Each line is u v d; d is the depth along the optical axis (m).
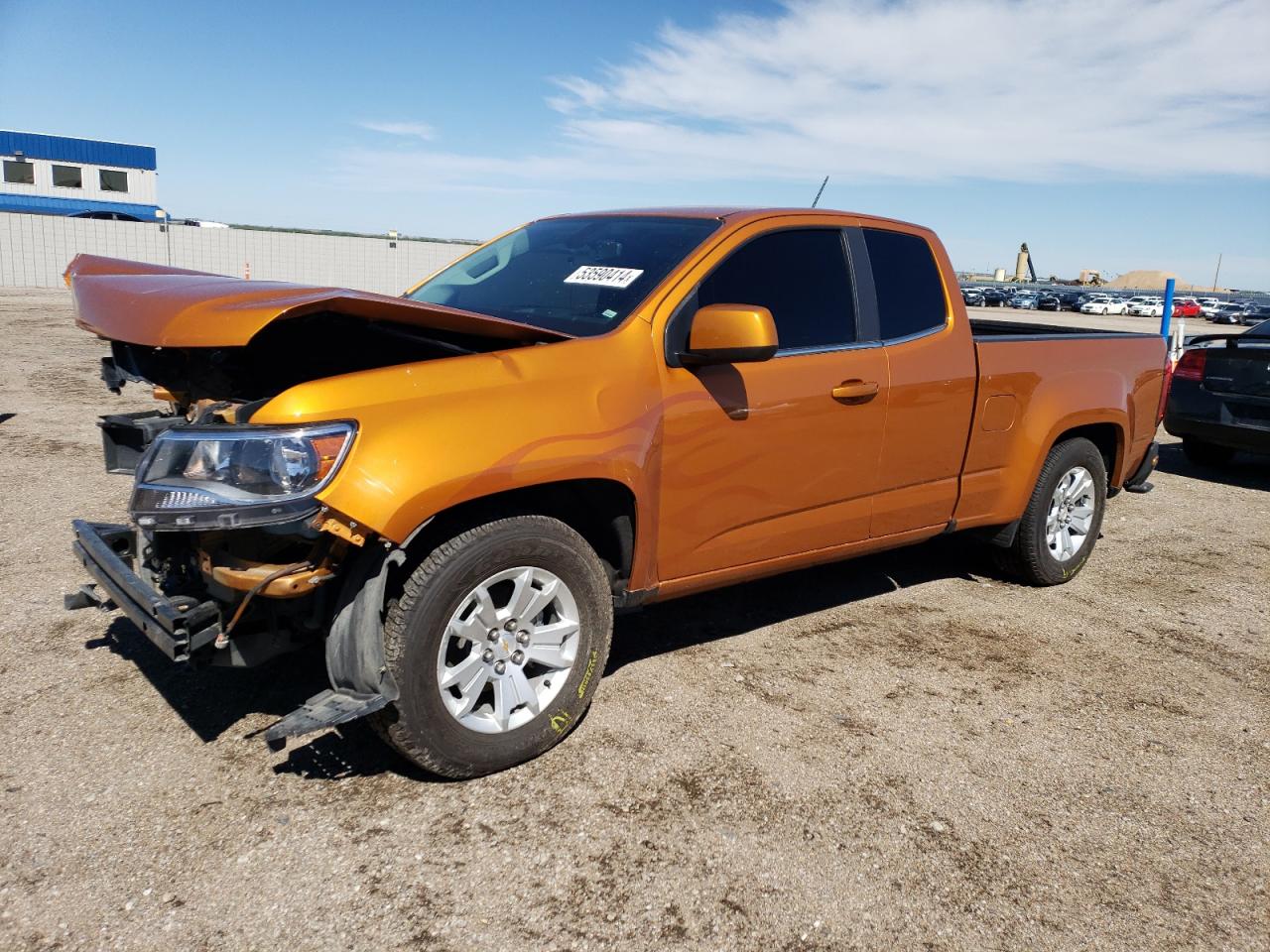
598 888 2.66
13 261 30.73
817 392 3.91
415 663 2.90
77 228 31.45
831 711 3.79
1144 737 3.74
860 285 4.23
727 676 4.05
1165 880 2.86
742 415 3.67
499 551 3.03
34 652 3.88
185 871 2.62
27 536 5.27
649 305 3.53
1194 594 5.50
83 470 6.73
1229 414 8.58
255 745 3.28
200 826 2.82
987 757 3.52
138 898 2.51
